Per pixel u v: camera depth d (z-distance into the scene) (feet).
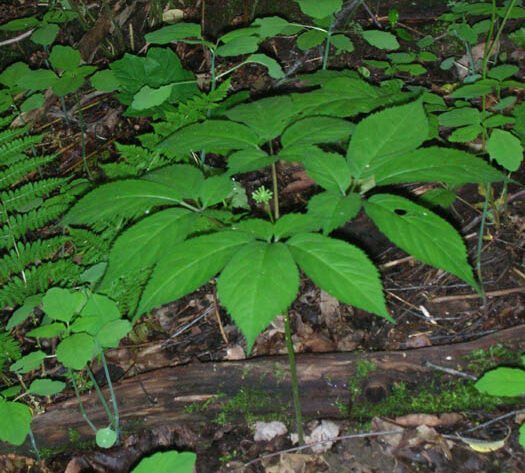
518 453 6.56
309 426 7.23
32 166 8.61
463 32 9.71
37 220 8.26
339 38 8.73
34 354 6.41
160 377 7.57
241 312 4.08
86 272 7.23
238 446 7.14
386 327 8.30
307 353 7.59
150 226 4.70
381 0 12.96
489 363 7.23
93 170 10.92
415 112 5.13
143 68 9.17
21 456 7.38
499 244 8.91
